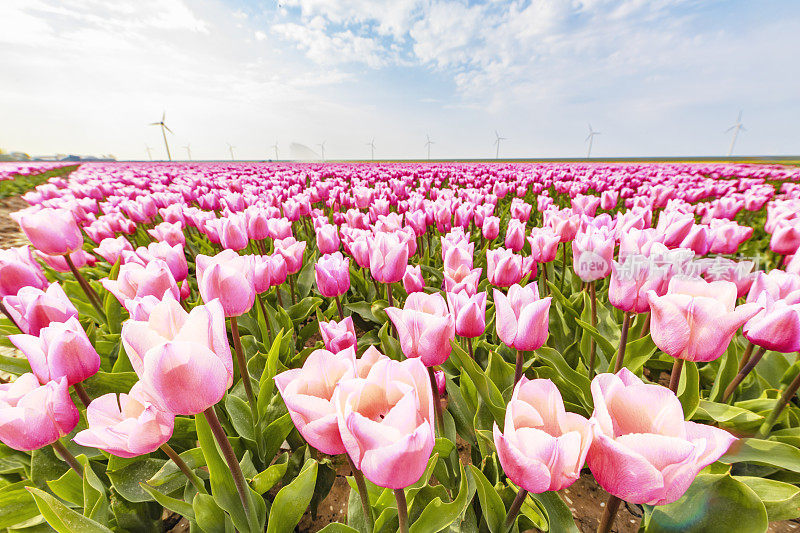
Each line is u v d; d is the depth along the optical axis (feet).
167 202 25.31
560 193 42.27
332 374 4.11
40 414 4.62
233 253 7.12
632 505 7.56
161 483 6.62
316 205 34.81
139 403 4.78
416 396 3.35
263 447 7.74
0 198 52.08
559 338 11.56
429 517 5.00
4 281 8.14
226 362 4.32
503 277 9.25
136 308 5.27
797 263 7.67
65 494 6.12
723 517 4.60
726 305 5.34
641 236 9.09
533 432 3.32
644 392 3.34
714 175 65.31
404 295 14.06
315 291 16.47
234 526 5.86
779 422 7.58
